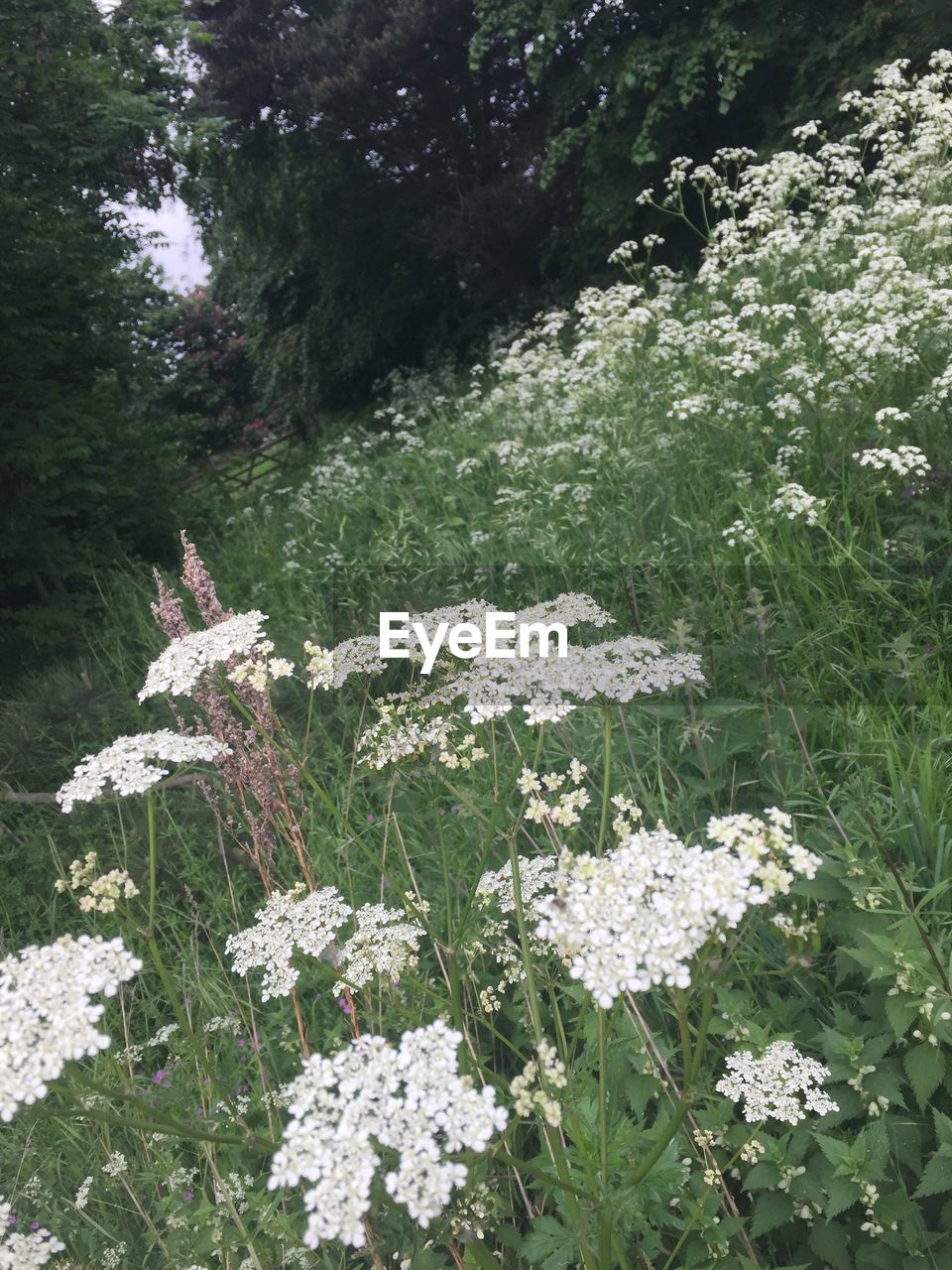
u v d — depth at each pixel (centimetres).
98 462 939
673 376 620
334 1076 138
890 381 493
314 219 1705
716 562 414
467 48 1451
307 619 568
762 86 1178
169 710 498
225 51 1561
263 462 1756
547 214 1441
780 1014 225
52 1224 221
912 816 276
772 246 627
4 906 370
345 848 276
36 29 814
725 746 315
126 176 920
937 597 383
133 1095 151
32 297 846
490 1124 129
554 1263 172
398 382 1508
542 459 628
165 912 343
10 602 836
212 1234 187
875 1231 180
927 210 570
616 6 1198
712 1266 181
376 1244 194
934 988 196
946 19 960
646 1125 216
